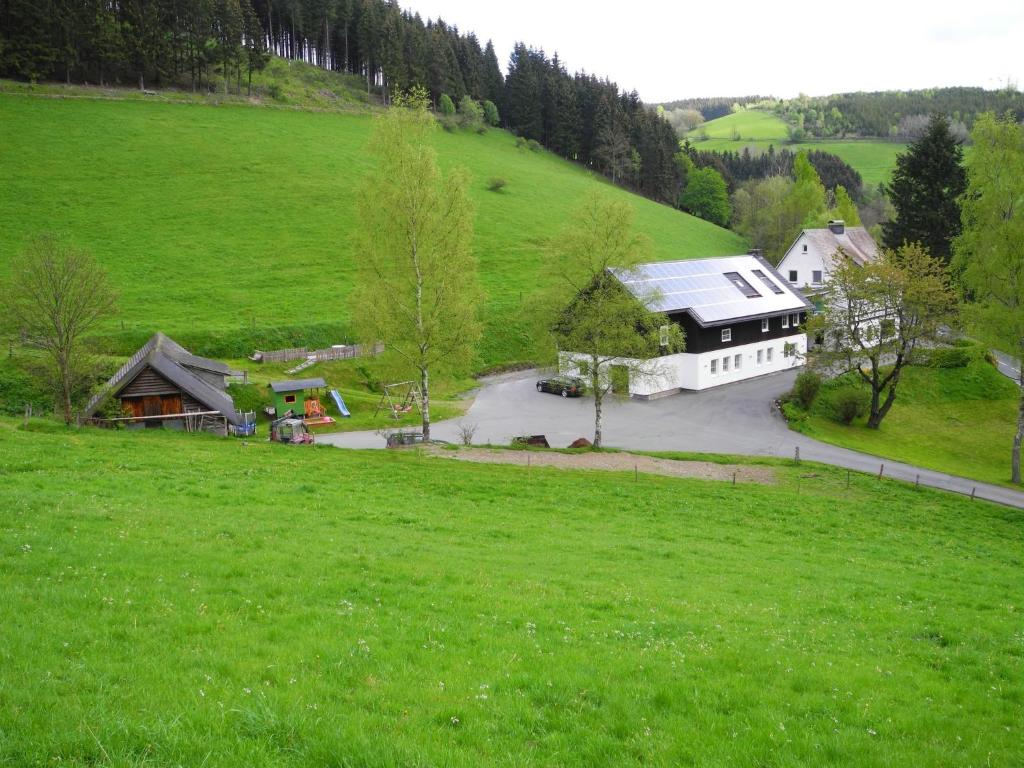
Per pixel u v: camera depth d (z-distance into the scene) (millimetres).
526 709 12047
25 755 8977
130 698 10789
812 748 11828
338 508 28891
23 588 15039
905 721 13430
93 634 13141
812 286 105125
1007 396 72438
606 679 13719
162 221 114562
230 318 87750
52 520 21062
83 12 148750
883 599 23266
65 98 142875
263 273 103812
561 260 54156
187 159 134875
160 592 16016
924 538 35500
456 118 189375
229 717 10352
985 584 27391
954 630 20234
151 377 52500
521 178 161625
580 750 10953
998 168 55031
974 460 60781
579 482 40250
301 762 9531
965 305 56969
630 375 54875
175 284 97188
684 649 16125
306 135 155500
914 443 63938
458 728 11195
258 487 30938
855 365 69000
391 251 47312
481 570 21500
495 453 48750
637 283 57094
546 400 74812
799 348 89688
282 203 126438
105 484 28125
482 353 90938
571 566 23625
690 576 24031
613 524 31875
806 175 154000
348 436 59219
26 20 140250
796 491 43125
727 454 54938
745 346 82875
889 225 107312
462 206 47656
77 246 102812
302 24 198500
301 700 11188
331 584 18109
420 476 37969
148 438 42531
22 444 34344
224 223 117312
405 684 12492
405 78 193375
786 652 16641
